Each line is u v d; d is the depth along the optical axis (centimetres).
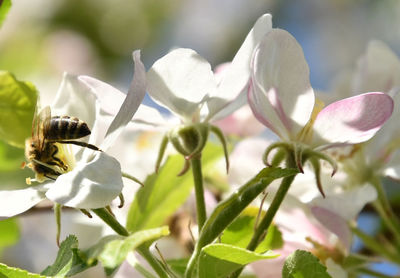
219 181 36
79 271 28
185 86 31
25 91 32
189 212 35
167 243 35
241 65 31
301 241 33
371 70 35
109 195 28
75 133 30
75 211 36
